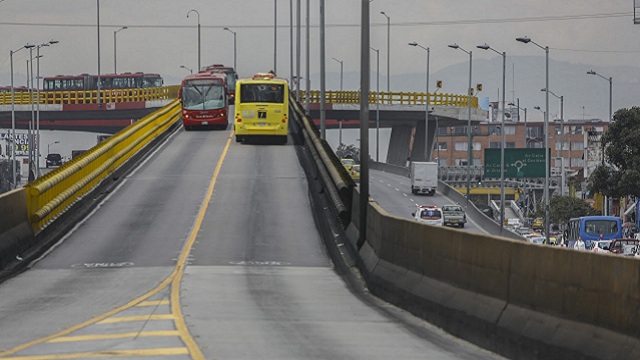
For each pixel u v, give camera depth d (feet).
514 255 98.73
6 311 134.21
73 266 185.47
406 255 139.33
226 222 240.94
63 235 223.30
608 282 80.33
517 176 554.87
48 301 143.84
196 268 182.29
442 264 121.60
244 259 194.70
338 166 254.06
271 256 199.11
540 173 555.28
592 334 81.71
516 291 97.81
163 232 227.20
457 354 98.63
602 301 81.05
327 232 219.61
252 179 315.78
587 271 83.51
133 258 194.70
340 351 99.50
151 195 284.00
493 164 555.28
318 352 98.58
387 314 131.13
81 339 105.70
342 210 211.61
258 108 419.33
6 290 157.07
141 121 393.91
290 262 192.65
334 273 179.63
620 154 435.12
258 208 261.44
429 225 129.08
